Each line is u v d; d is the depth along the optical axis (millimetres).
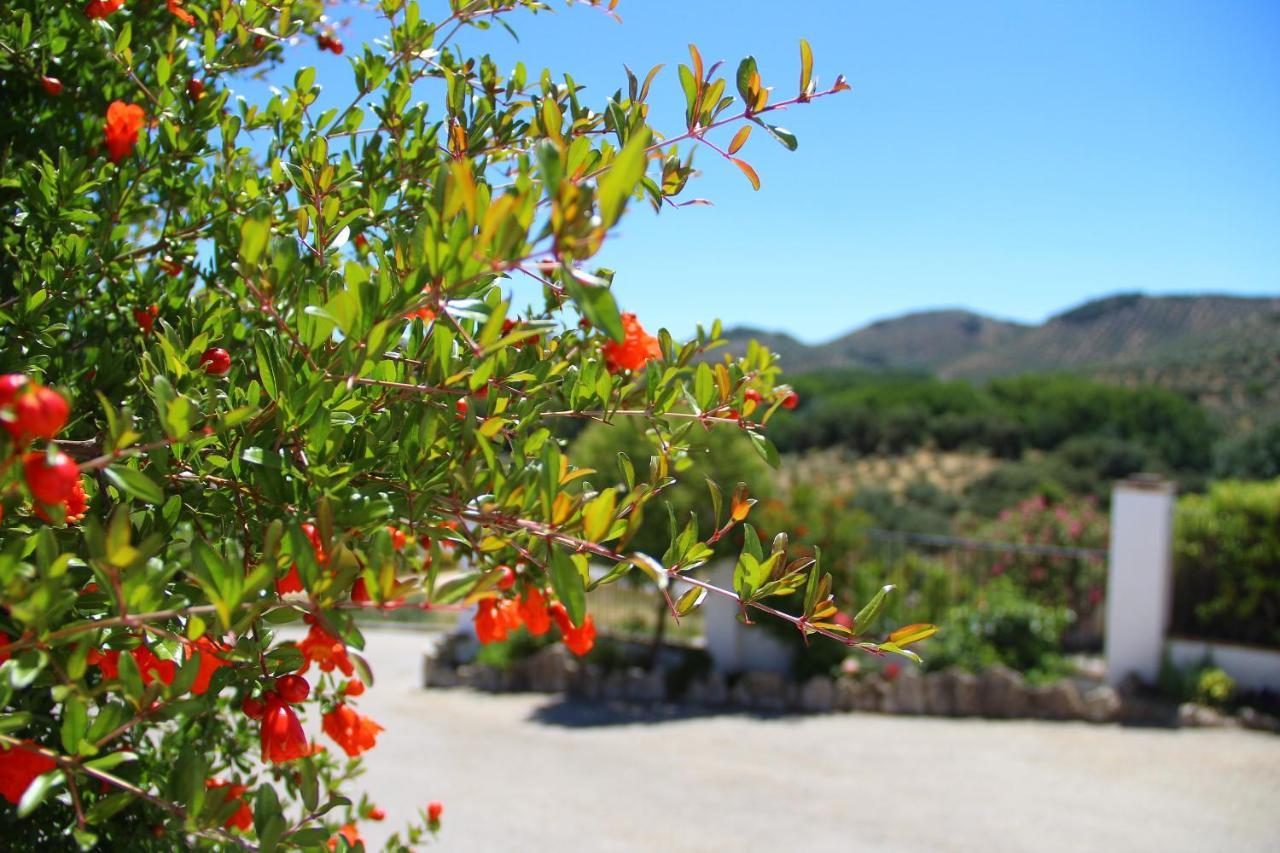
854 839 5250
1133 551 7594
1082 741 6875
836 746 6938
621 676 8570
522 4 1927
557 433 1749
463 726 7609
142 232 2164
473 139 1799
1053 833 5289
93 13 1692
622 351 1626
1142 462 20672
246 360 1596
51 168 1604
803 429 26031
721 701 8250
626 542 1244
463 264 959
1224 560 7438
